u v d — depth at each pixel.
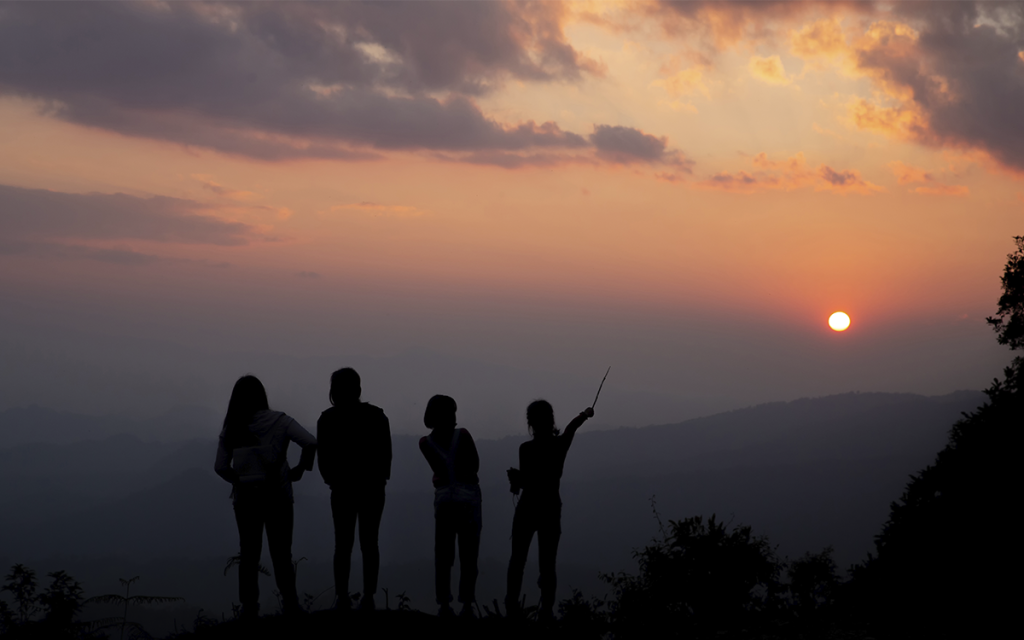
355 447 6.01
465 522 6.04
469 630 5.66
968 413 7.85
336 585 5.95
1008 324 10.64
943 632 6.13
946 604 6.52
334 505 6.00
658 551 7.08
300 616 5.73
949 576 6.63
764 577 6.95
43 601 6.43
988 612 6.30
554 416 6.57
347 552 5.96
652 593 6.79
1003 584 6.35
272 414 5.87
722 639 6.19
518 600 6.18
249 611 5.71
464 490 6.07
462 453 6.16
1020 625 6.06
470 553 6.05
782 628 6.47
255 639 5.35
